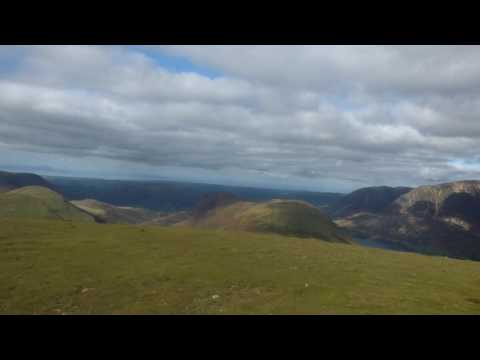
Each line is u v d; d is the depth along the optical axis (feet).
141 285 87.15
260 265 110.73
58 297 77.71
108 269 98.84
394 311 73.61
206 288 86.63
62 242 126.00
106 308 72.84
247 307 74.59
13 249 112.98
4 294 77.71
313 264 116.16
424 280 103.71
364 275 105.09
